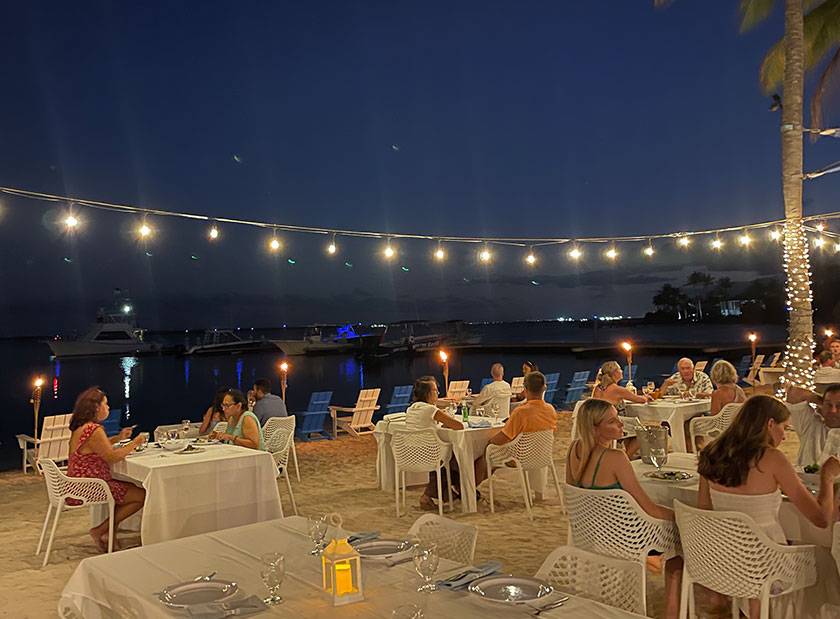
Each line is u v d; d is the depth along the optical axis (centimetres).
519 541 628
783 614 386
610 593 308
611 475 411
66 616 329
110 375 5356
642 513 396
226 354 7850
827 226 1166
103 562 324
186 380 4866
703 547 371
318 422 1484
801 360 1033
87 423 621
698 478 460
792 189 1034
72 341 6650
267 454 645
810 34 1302
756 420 381
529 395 720
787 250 1041
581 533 415
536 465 708
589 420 421
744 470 377
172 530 594
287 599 267
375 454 1122
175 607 263
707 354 4556
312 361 6806
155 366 6278
